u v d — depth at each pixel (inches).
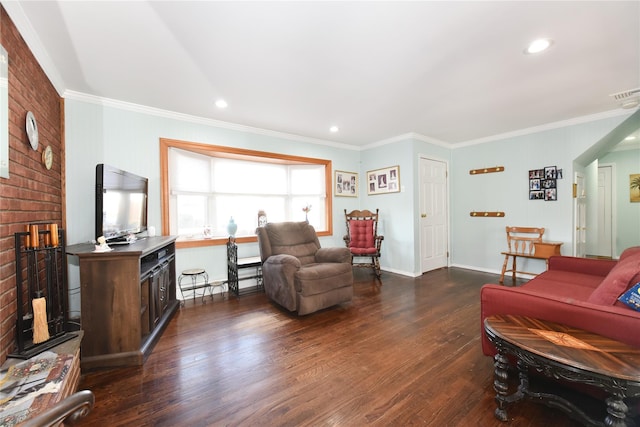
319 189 181.5
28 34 65.4
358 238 178.2
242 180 155.9
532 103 117.7
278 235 130.0
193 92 103.5
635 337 45.8
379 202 185.3
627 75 93.0
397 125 147.9
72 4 57.9
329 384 64.6
